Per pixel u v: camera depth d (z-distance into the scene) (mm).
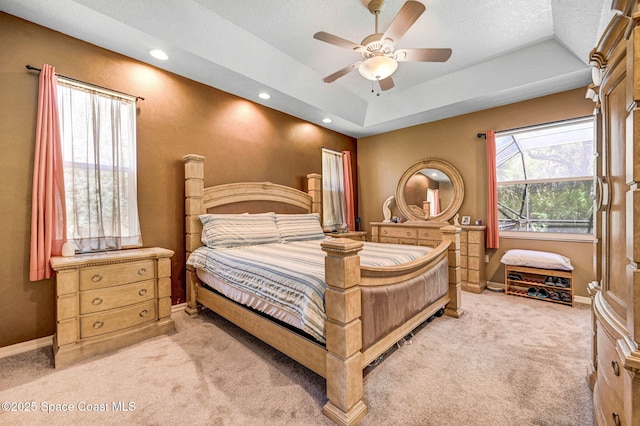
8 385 1766
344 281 1428
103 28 2404
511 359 2049
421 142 4867
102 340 2170
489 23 2756
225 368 1943
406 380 1803
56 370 1930
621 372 1060
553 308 3141
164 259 2543
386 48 2369
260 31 2877
